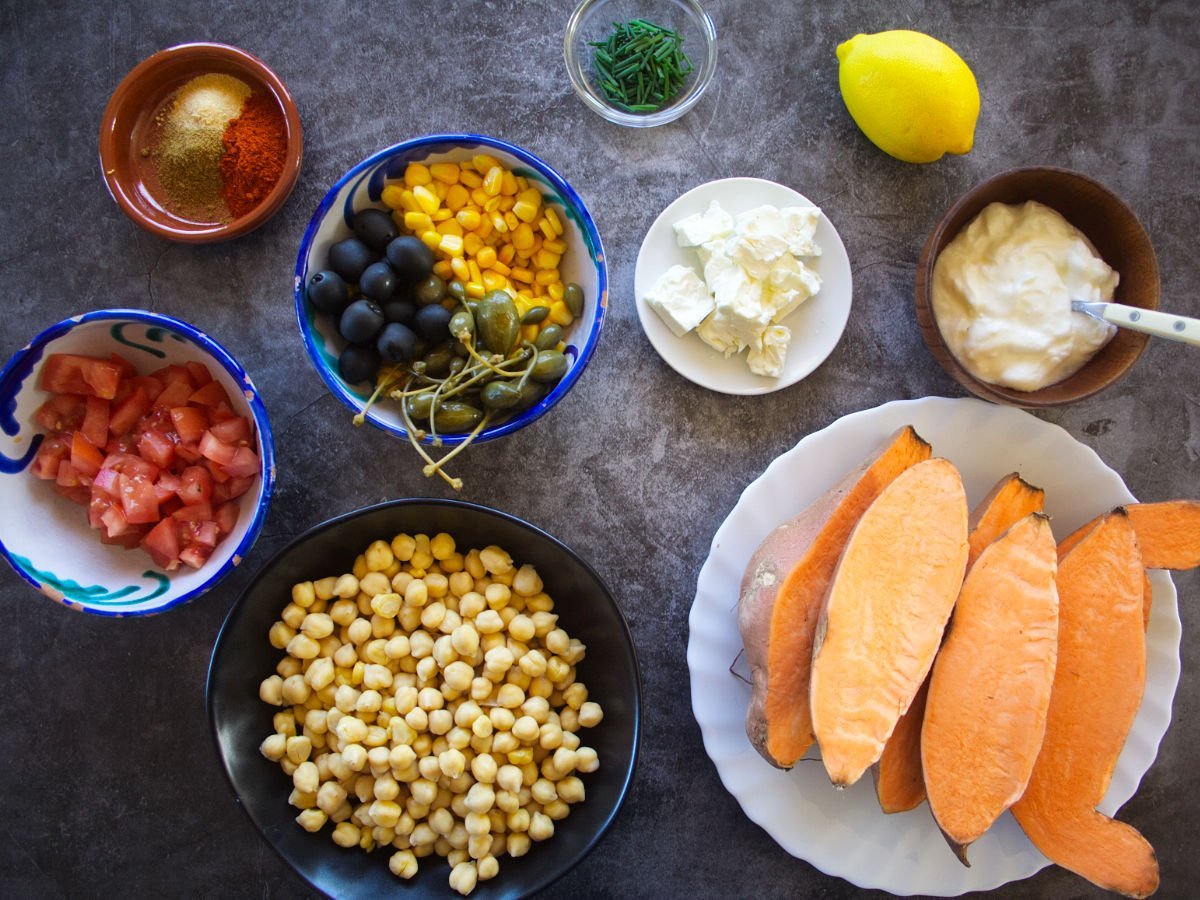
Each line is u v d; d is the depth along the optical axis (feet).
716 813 1.92
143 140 1.84
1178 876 1.98
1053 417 1.96
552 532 1.92
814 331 1.87
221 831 1.92
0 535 1.66
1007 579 1.61
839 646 1.55
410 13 1.91
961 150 1.79
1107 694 1.67
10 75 1.90
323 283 1.62
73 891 1.92
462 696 1.77
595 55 1.88
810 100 1.93
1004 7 1.94
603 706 1.80
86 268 1.90
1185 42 1.95
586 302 1.76
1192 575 1.98
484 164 1.73
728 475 1.93
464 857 1.74
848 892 1.94
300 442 1.90
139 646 1.91
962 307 1.78
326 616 1.76
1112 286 1.74
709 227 1.81
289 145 1.78
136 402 1.75
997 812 1.61
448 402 1.66
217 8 1.90
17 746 1.91
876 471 1.65
